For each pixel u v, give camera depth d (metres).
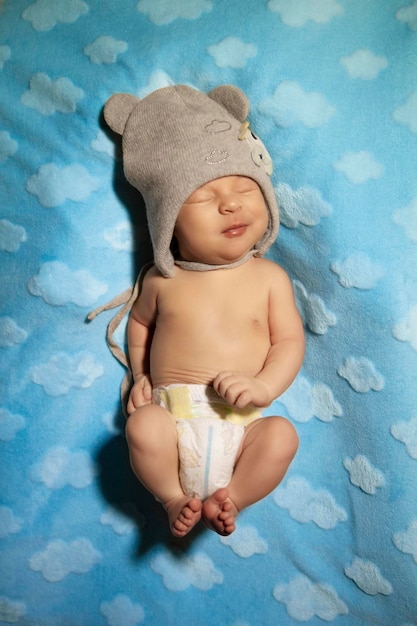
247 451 0.77
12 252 0.89
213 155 0.79
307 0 0.85
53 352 0.90
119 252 0.90
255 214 0.80
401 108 0.83
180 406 0.80
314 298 0.86
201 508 0.74
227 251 0.80
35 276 0.89
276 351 0.82
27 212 0.88
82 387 0.91
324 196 0.84
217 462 0.77
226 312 0.81
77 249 0.89
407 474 0.84
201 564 0.90
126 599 0.90
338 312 0.85
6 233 0.89
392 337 0.83
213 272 0.83
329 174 0.84
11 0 0.90
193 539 0.91
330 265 0.84
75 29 0.88
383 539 0.85
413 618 0.85
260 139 0.86
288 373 0.81
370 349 0.84
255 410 0.81
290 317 0.83
